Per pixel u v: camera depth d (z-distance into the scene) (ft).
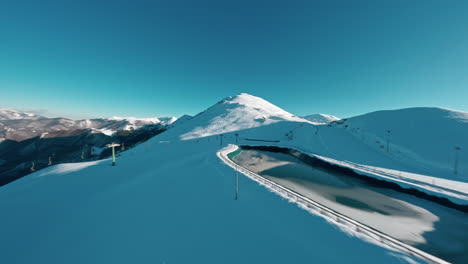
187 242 35.06
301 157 138.62
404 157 117.29
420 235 48.75
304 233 36.58
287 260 30.17
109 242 35.91
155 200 53.57
